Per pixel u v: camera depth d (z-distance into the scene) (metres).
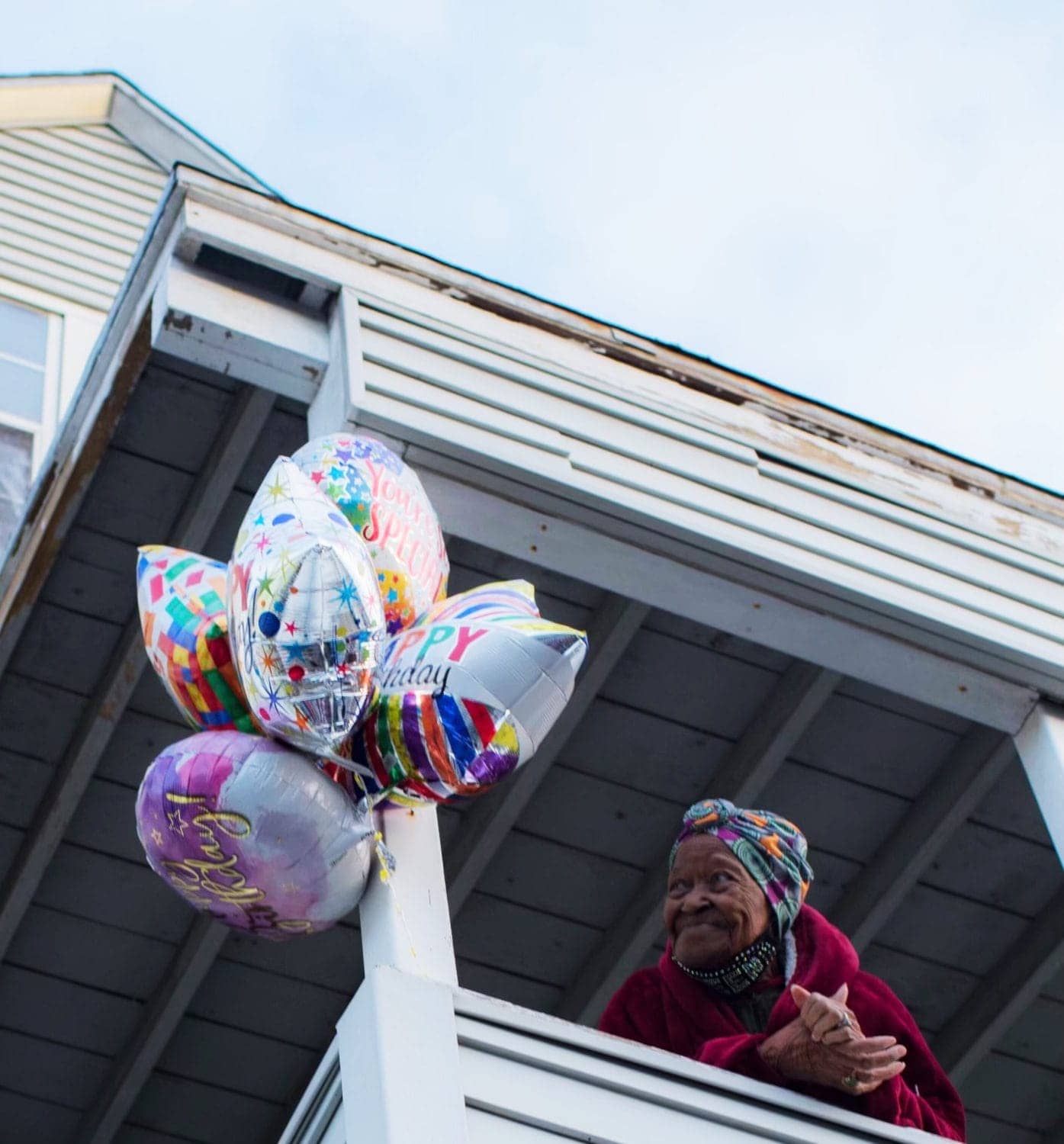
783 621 3.55
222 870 2.49
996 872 4.18
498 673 2.48
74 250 6.42
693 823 3.07
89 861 4.08
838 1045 2.64
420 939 2.57
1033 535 3.92
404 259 3.73
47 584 3.92
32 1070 4.28
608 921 4.26
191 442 3.84
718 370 3.91
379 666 2.52
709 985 2.97
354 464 2.87
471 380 3.56
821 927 2.99
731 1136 2.58
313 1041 4.27
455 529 3.40
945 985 4.34
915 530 3.78
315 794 2.48
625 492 3.47
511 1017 2.54
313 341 3.53
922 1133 2.70
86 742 3.93
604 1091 2.54
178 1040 4.22
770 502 3.65
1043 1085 4.46
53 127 6.79
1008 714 3.61
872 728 4.03
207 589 2.72
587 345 3.82
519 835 4.14
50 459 3.86
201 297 3.49
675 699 4.02
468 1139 2.36
